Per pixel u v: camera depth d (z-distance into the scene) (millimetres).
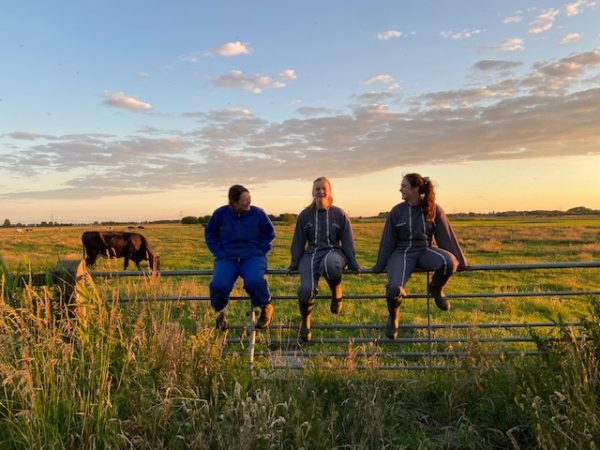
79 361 3781
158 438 3256
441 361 5426
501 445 3582
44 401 3303
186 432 3377
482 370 4227
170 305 4980
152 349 4137
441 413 4023
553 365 3945
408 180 5113
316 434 3428
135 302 4711
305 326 5242
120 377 3832
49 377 3416
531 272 17609
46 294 3826
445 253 4988
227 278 5109
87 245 21688
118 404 3549
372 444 3520
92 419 3293
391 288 4914
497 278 16312
